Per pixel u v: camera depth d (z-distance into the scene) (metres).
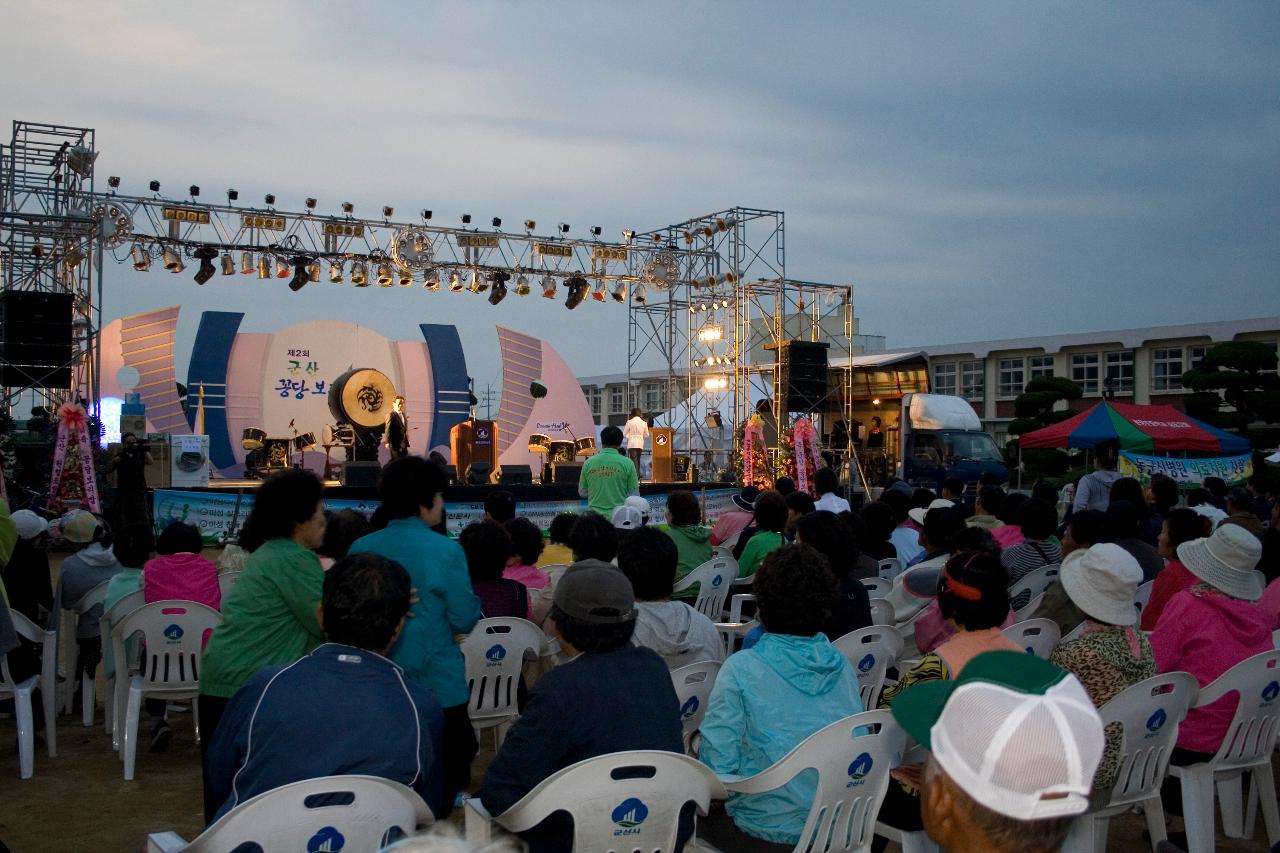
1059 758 1.30
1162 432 12.59
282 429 23.41
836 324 37.22
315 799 2.59
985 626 3.27
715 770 3.23
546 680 2.95
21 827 4.68
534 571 5.93
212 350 22.78
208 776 2.93
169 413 22.41
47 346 15.45
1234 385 24.61
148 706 5.97
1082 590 3.84
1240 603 4.32
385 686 2.92
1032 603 5.97
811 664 3.25
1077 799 1.30
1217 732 4.09
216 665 3.73
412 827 2.71
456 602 3.87
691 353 23.34
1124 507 6.52
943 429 23.34
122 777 5.40
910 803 3.43
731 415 25.06
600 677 2.95
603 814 2.77
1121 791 3.87
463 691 3.90
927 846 3.47
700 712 4.32
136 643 5.59
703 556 7.18
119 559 6.01
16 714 5.36
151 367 22.33
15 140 16.47
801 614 3.30
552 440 24.52
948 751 1.38
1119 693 3.67
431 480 3.98
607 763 2.75
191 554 5.98
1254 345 24.64
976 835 1.34
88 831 4.64
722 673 3.31
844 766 3.12
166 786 5.27
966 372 38.25
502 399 25.56
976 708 1.37
